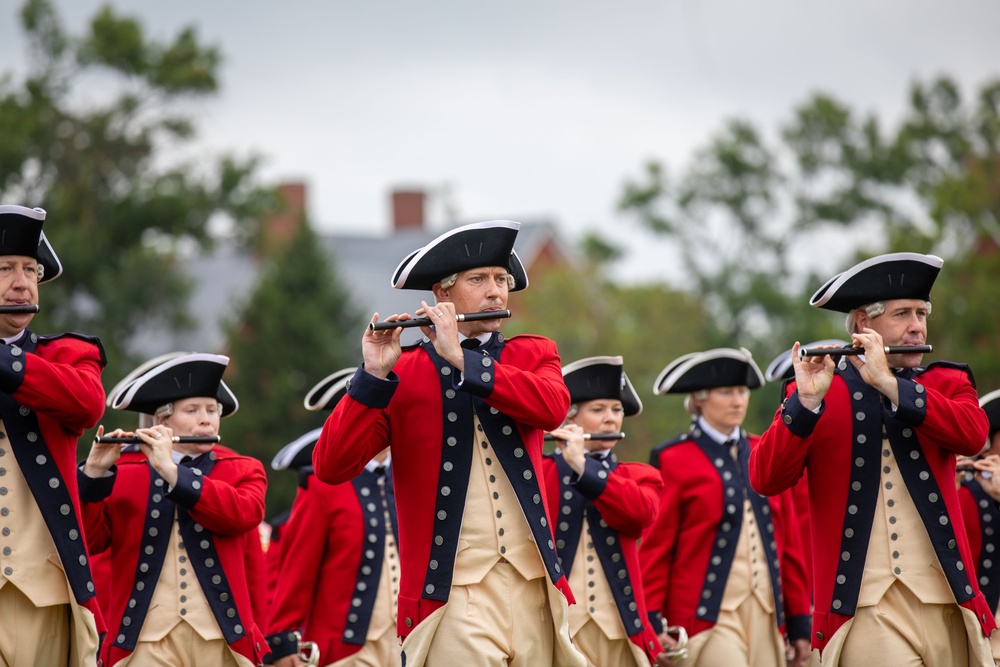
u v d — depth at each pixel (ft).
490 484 49.16
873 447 52.95
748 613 72.90
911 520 52.70
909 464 52.80
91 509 60.85
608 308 282.15
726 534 73.05
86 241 262.06
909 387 51.60
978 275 207.72
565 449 63.98
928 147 319.06
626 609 66.23
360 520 73.92
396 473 49.90
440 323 47.91
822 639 53.21
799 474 53.78
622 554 67.00
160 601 61.87
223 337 275.39
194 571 62.34
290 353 261.65
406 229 427.74
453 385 49.49
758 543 73.72
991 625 52.08
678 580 73.41
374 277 366.63
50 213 260.01
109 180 279.90
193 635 61.87
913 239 233.55
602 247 365.61
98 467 59.36
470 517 48.91
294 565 73.46
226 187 278.67
